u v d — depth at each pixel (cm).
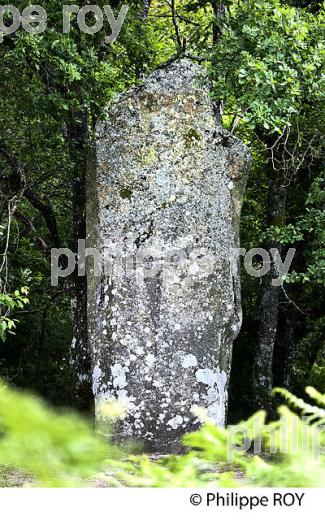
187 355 839
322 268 1092
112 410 118
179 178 868
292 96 868
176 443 819
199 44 1268
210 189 874
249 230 1406
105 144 883
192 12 1366
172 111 879
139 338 840
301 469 101
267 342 1250
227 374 868
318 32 996
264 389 1233
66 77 850
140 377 832
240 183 906
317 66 933
